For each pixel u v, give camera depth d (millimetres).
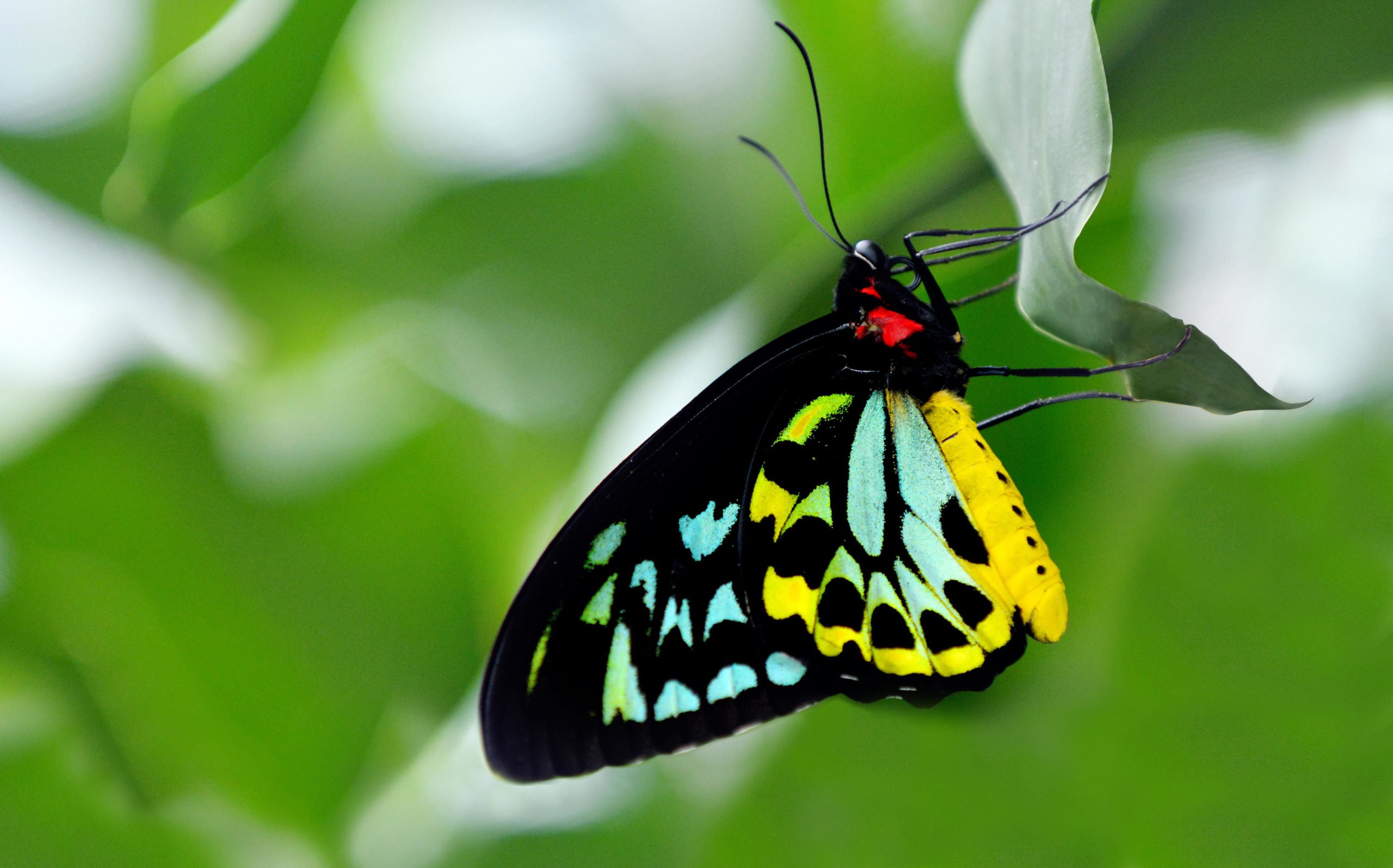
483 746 1037
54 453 1068
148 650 1072
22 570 1067
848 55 1074
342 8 1018
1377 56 1010
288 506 1076
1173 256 1053
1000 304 1057
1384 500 1052
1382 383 1050
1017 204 1001
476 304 1087
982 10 1014
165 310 1079
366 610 1076
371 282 1087
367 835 1074
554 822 1074
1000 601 1043
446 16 1091
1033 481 1063
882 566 1048
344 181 1087
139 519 1071
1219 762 1054
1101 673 1065
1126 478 1063
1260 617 1059
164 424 1073
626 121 1087
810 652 1048
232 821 1074
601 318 1084
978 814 1062
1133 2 1011
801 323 1047
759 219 1081
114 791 1072
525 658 1036
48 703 1073
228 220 1044
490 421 1083
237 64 1017
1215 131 1018
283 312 1086
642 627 1042
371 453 1080
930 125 1071
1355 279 1045
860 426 1049
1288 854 1052
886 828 1069
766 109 1081
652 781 1078
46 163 1067
